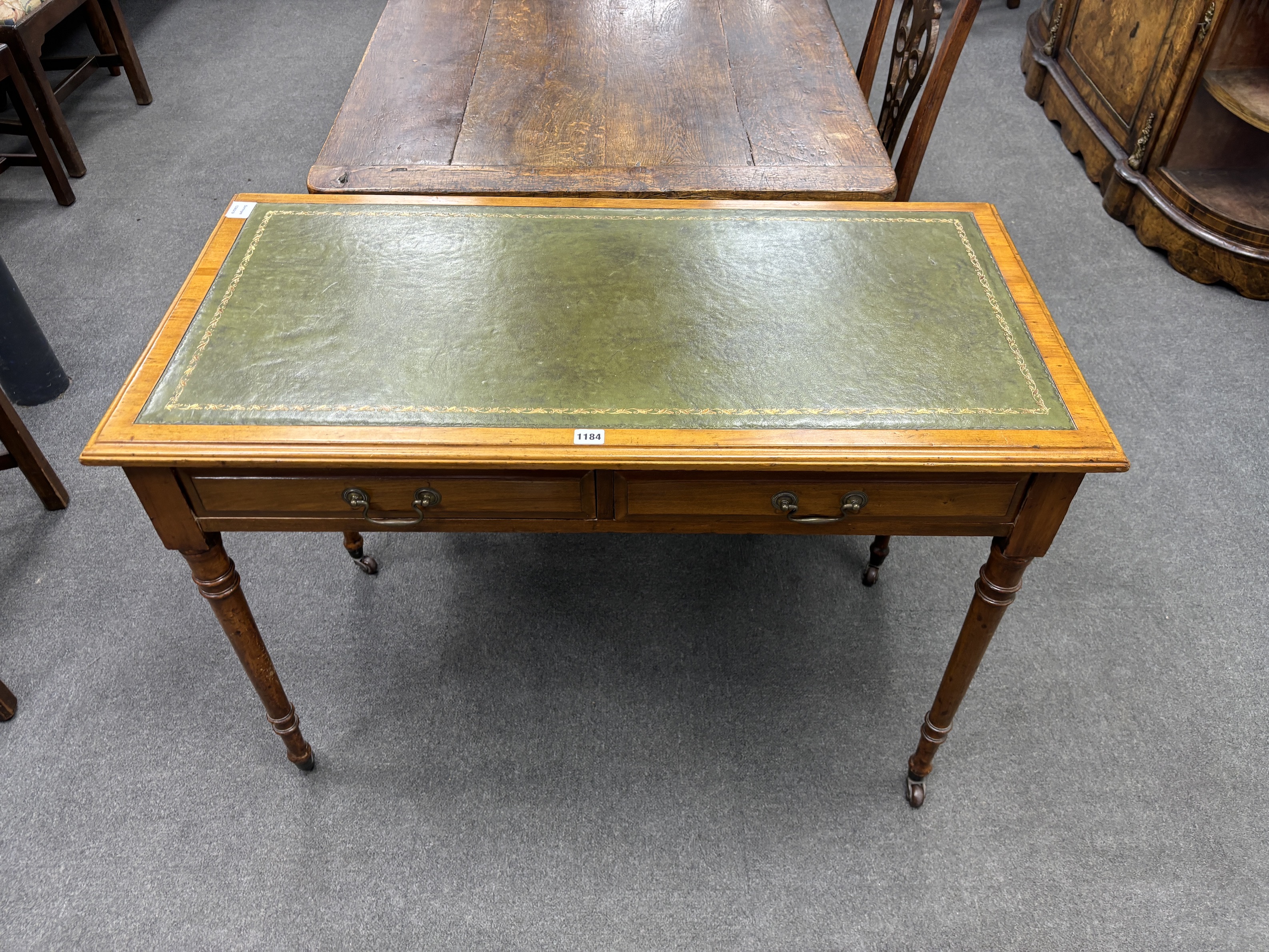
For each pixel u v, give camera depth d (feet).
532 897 5.72
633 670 6.93
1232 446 8.57
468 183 6.39
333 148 6.75
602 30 8.34
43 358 8.76
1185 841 5.96
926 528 4.83
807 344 4.94
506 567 7.67
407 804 6.15
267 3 16.35
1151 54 10.41
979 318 5.13
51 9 11.16
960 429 4.47
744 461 4.33
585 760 6.39
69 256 10.72
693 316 5.11
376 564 7.60
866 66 8.75
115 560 7.63
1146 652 7.01
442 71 7.72
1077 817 6.08
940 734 5.75
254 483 4.56
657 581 7.57
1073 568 7.59
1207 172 10.43
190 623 7.18
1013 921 5.61
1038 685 6.82
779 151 6.77
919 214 5.92
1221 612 7.27
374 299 5.19
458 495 4.65
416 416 4.50
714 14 8.63
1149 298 10.18
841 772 6.34
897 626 7.26
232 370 4.73
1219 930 5.55
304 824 6.04
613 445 4.36
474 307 5.15
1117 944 5.50
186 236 11.06
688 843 5.96
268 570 7.63
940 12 7.04
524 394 4.62
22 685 6.76
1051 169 12.16
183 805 6.12
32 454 7.61
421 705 6.70
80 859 5.86
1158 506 8.06
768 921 5.62
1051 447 4.38
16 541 7.76
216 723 6.56
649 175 6.47
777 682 6.86
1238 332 9.73
